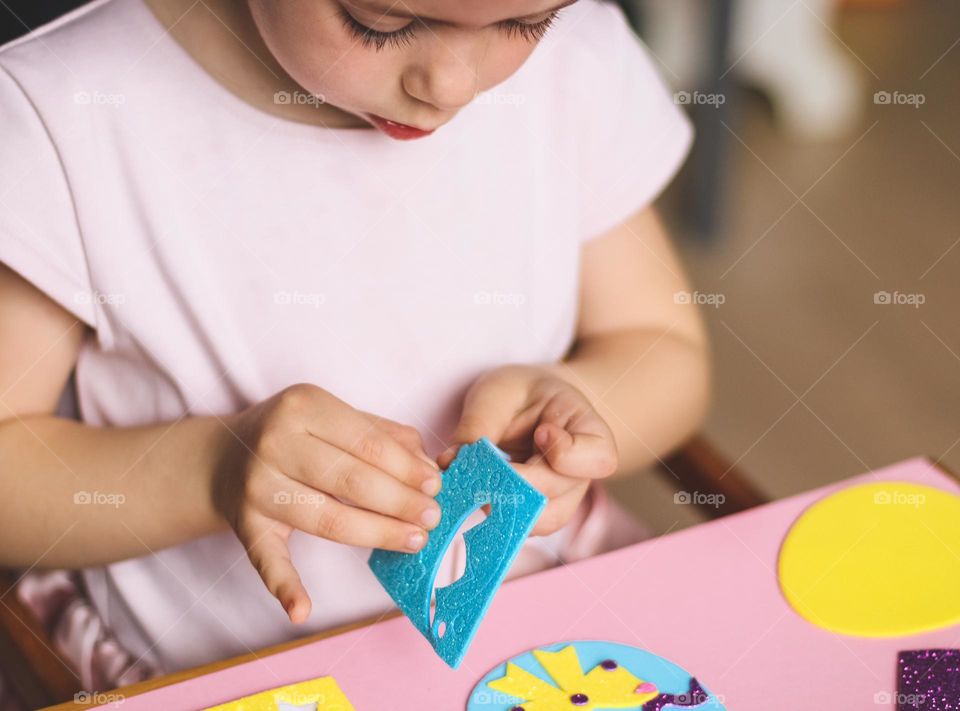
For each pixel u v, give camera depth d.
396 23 0.60
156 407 0.88
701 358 1.02
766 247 2.27
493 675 0.64
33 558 0.83
